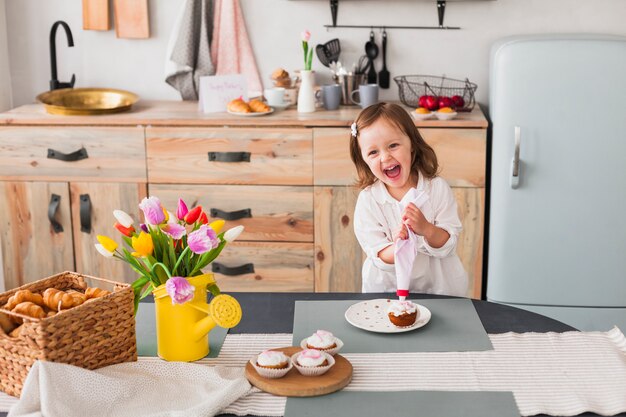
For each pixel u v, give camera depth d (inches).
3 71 148.6
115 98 142.1
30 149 130.8
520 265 126.9
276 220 129.6
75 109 130.5
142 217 132.1
